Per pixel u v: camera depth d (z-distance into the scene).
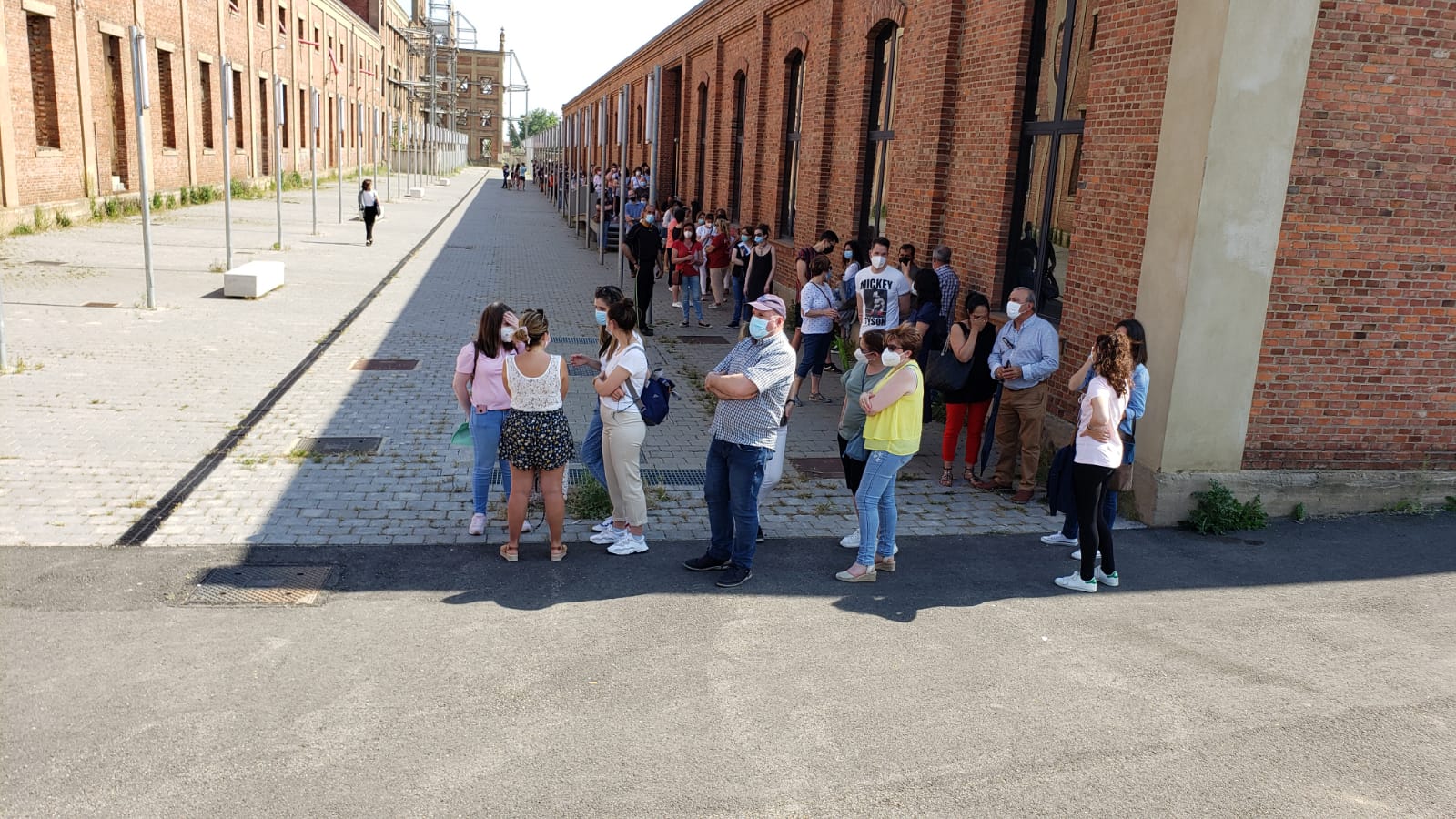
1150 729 4.71
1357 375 8.06
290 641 5.20
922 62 12.34
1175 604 6.27
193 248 21.44
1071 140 9.59
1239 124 7.28
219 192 35.69
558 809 3.90
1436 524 8.00
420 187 52.41
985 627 5.82
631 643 5.38
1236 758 4.47
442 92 109.69
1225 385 7.80
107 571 5.94
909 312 10.80
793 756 4.35
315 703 4.60
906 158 12.87
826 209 16.86
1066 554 7.15
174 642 5.12
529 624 5.55
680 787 4.09
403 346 13.09
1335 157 7.59
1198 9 7.36
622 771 4.18
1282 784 4.28
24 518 6.67
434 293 18.06
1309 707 4.97
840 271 15.47
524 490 6.32
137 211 28.14
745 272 16.75
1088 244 8.91
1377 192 7.71
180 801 3.83
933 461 9.58
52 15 23.44
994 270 10.80
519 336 6.03
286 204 37.00
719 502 6.34
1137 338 6.89
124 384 10.23
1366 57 7.46
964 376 8.41
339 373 11.38
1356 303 7.90
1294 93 7.32
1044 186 10.06
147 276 14.18
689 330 16.47
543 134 65.19
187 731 4.32
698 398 11.62
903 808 4.00
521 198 54.97
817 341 11.35
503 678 4.93
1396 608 6.30
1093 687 5.11
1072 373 9.16
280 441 8.70
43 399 9.49
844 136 15.70
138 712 4.45
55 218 23.36
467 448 8.69
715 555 6.48
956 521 7.84
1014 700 4.94
